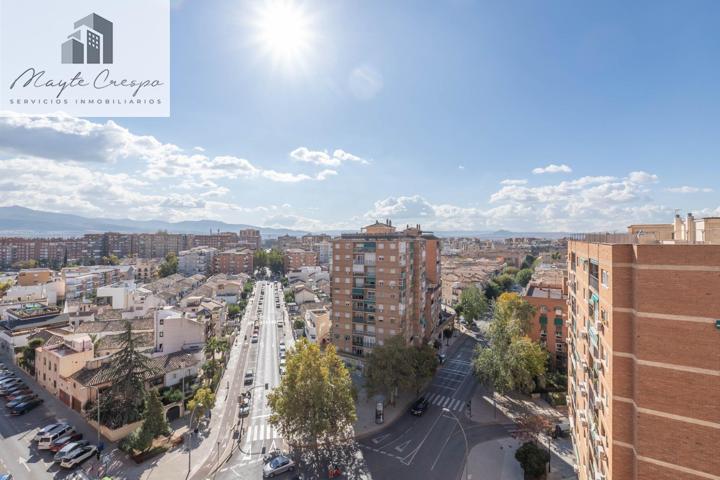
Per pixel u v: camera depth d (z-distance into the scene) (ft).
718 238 67.41
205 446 118.83
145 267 501.56
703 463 49.83
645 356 53.78
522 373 145.38
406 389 157.89
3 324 208.54
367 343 184.85
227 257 573.33
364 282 185.37
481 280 365.61
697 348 50.47
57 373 147.54
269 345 230.68
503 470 110.11
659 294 53.01
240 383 171.42
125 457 110.52
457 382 180.75
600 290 65.72
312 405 112.06
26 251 565.53
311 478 104.27
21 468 103.35
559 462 113.60
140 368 135.03
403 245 181.98
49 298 294.05
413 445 123.24
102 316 230.27
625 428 56.54
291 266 597.52
